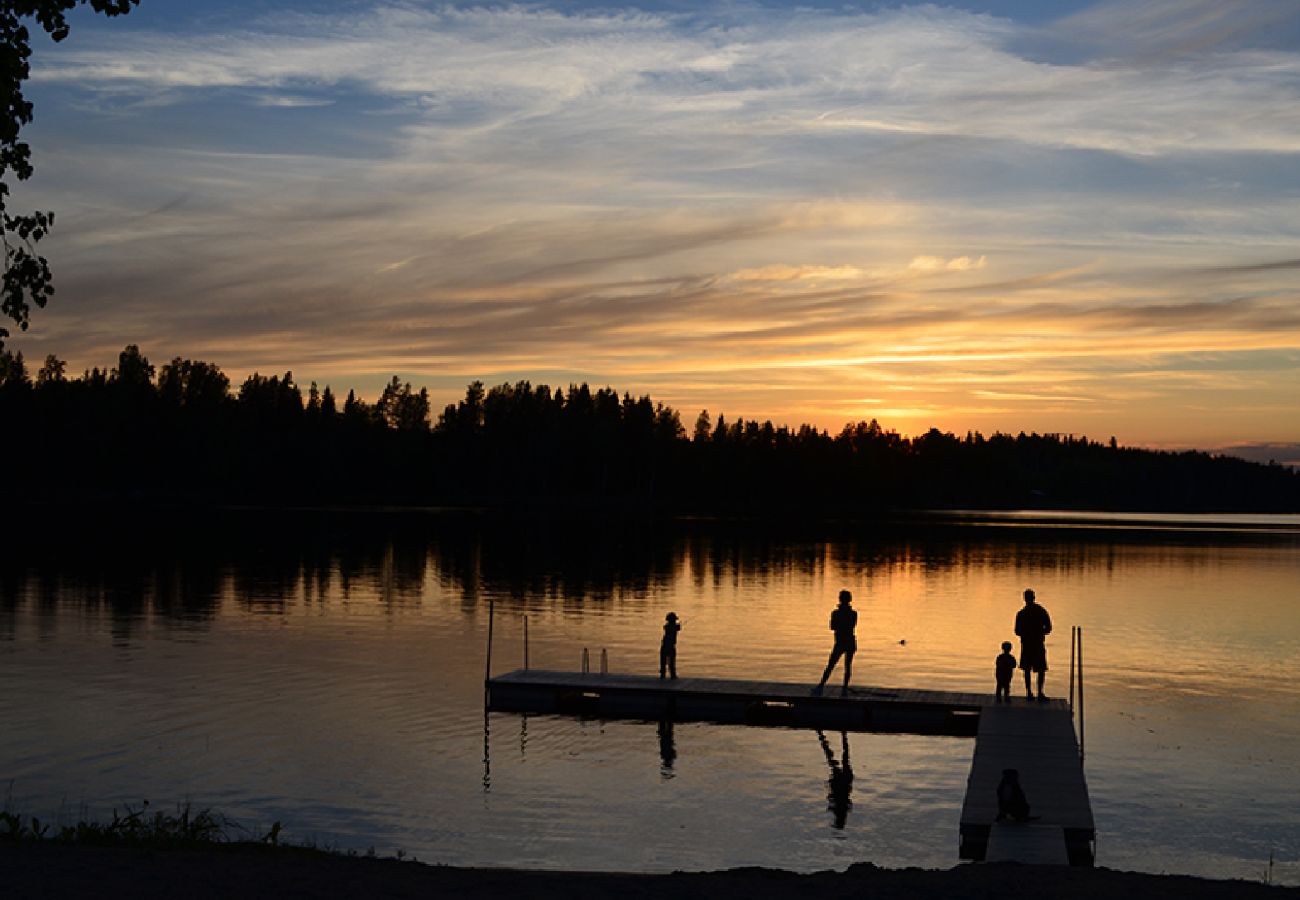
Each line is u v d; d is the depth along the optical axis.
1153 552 109.38
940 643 47.31
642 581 71.56
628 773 26.53
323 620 51.38
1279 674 40.66
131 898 11.54
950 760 28.23
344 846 20.52
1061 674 40.53
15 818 15.67
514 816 22.83
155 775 25.00
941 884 13.20
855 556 96.62
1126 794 24.94
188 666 38.78
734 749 29.09
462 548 97.00
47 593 59.03
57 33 17.05
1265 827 22.61
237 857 13.86
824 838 21.86
